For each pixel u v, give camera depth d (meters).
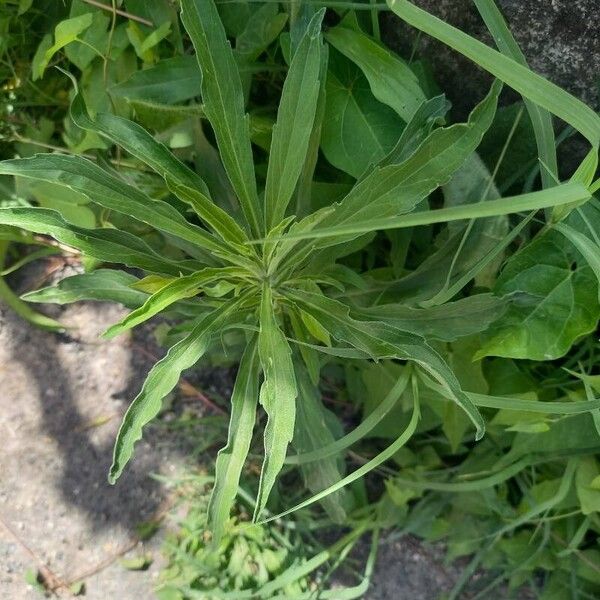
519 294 0.40
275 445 0.32
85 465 0.55
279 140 0.34
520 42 0.38
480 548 0.52
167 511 0.54
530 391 0.46
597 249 0.35
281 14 0.40
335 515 0.47
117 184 0.33
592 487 0.45
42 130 0.49
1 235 0.49
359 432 0.41
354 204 0.33
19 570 0.53
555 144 0.38
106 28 0.43
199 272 0.34
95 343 0.56
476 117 0.32
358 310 0.38
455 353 0.44
